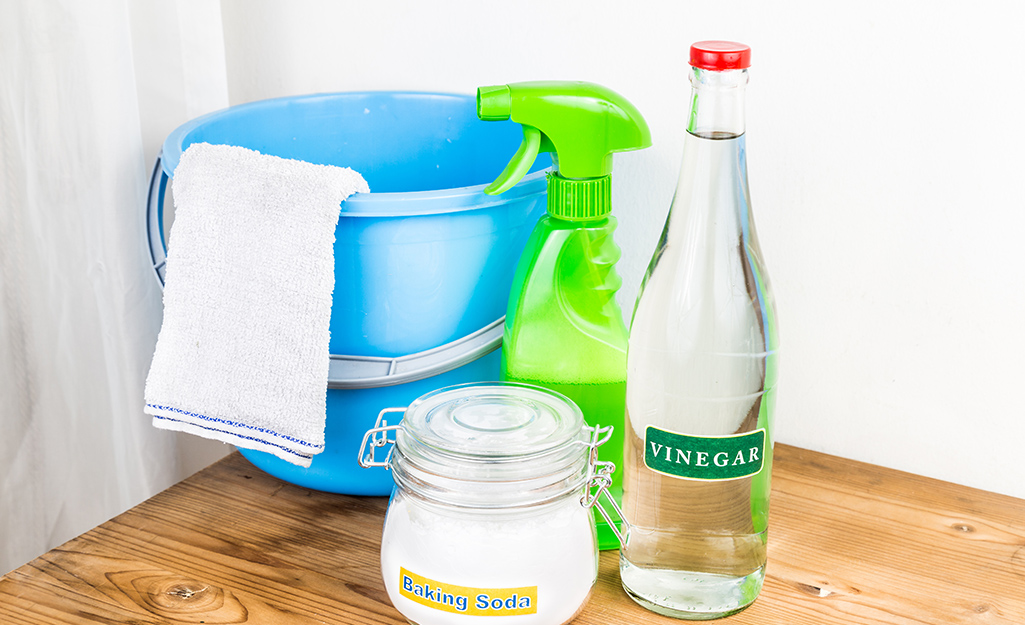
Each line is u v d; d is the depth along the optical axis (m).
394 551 0.51
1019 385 0.66
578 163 0.55
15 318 0.86
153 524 0.63
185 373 0.59
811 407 0.73
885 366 0.69
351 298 0.58
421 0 0.78
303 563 0.59
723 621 0.54
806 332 0.71
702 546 0.54
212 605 0.54
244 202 0.57
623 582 0.56
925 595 0.56
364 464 0.56
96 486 0.90
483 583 0.49
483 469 0.48
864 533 0.62
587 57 0.73
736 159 0.51
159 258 0.69
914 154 0.64
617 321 0.58
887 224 0.66
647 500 0.54
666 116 0.71
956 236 0.64
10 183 0.81
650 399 0.54
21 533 0.91
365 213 0.55
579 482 0.51
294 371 0.57
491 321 0.63
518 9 0.74
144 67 0.81
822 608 0.55
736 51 0.47
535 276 0.57
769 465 0.55
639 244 0.75
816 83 0.65
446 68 0.79
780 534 0.62
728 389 0.53
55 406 0.88
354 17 0.82
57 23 0.75
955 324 0.66
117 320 0.82
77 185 0.79
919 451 0.70
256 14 0.86
